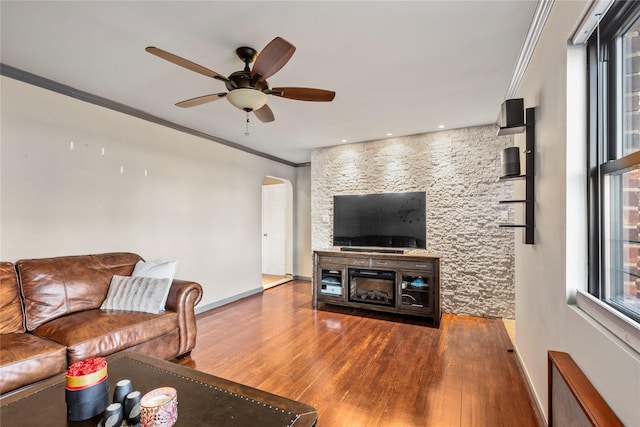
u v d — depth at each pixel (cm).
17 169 249
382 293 413
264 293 523
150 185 354
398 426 182
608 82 130
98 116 304
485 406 201
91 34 201
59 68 246
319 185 500
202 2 170
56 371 191
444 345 298
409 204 424
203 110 337
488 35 200
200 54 225
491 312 383
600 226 133
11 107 246
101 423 114
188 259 399
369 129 405
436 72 250
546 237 178
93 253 298
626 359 97
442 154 411
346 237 464
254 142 475
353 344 302
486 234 386
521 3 170
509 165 215
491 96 296
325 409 199
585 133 141
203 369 251
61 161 276
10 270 230
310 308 430
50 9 175
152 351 246
